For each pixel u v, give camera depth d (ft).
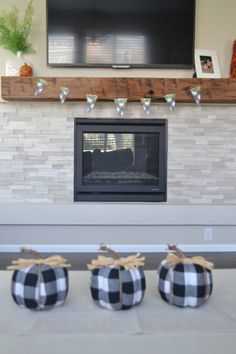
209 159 10.46
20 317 2.65
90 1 10.03
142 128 10.48
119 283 2.73
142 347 2.29
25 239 10.27
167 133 10.45
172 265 2.89
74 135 10.37
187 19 10.14
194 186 10.50
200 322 2.58
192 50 10.19
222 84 9.83
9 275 3.67
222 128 10.43
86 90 9.75
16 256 9.87
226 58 10.46
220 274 3.72
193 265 2.85
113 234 10.37
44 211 10.11
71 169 10.36
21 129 10.24
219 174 10.49
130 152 10.76
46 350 2.25
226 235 10.50
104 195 10.64
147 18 10.13
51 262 2.85
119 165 10.78
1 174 10.28
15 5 10.08
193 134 10.43
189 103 10.33
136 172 10.81
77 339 2.34
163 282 2.87
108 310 2.77
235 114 10.43
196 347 2.30
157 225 10.35
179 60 10.23
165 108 10.40
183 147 10.44
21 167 10.30
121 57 10.18
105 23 10.11
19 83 9.61
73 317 2.65
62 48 10.08
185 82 9.82
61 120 10.28
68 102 10.26
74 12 10.03
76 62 10.12
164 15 10.13
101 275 2.78
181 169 10.46
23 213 10.11
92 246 10.36
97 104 10.33
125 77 10.02
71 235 10.34
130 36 10.16
